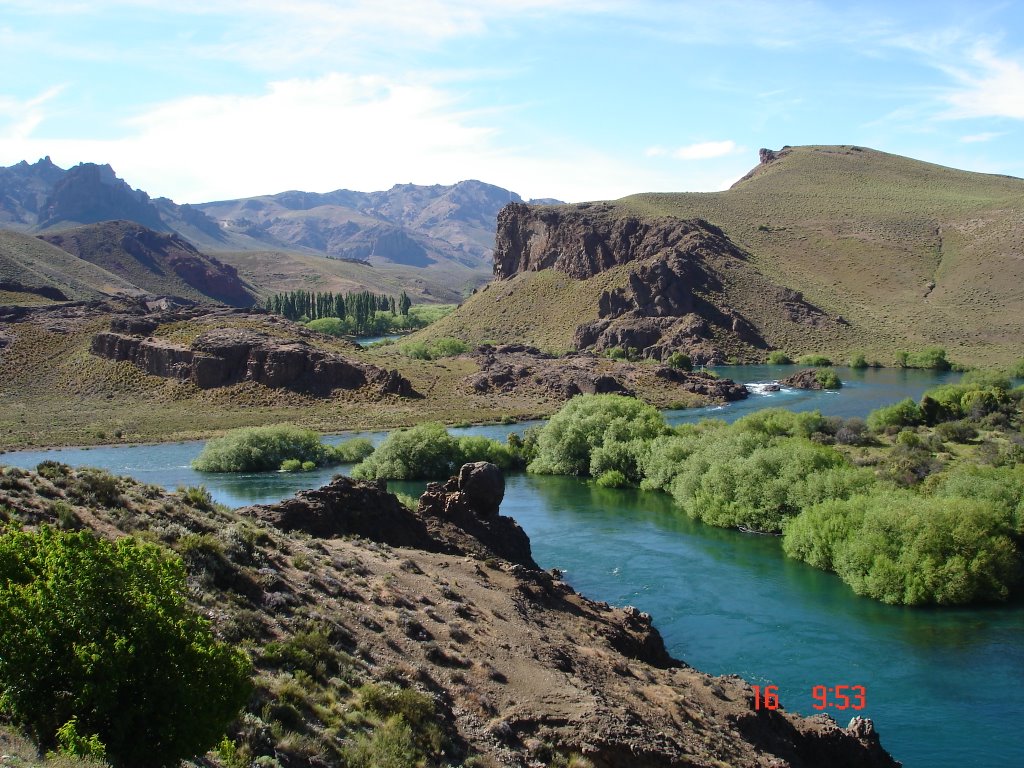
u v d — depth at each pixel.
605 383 119.94
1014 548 41.81
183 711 13.13
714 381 127.25
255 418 104.75
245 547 24.67
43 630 12.85
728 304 195.88
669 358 166.12
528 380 127.19
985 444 69.12
